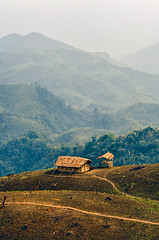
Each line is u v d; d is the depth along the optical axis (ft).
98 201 174.60
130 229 137.28
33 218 147.33
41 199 178.29
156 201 182.80
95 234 133.28
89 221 144.25
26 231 136.87
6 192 214.48
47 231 136.46
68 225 140.67
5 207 161.89
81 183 227.20
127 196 195.72
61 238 131.03
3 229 138.92
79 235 132.87
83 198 179.73
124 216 151.43
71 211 155.84
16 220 145.59
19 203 170.09
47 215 150.41
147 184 209.26
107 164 295.07
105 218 148.56
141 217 149.89
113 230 136.46
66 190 217.36
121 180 226.99
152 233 132.16
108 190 210.38
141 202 176.14
